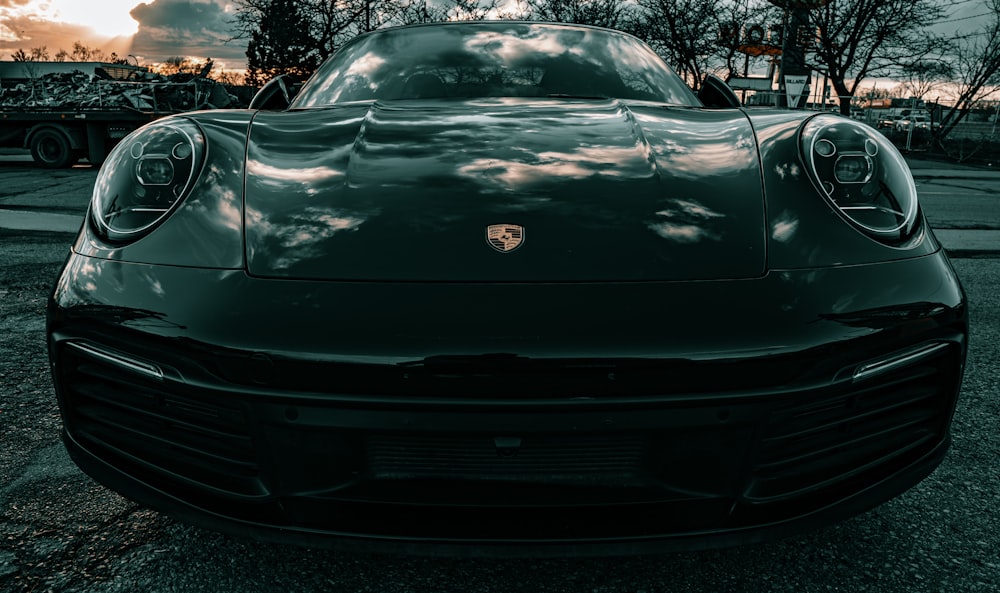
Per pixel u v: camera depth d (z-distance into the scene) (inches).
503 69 103.2
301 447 53.5
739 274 55.4
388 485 53.6
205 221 59.4
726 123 76.1
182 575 65.1
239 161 65.5
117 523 73.2
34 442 90.8
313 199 60.8
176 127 68.1
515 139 71.0
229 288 54.8
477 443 52.2
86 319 58.3
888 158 65.8
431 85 99.3
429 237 56.3
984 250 229.6
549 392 50.6
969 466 86.8
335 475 53.8
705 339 51.7
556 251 55.4
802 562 67.9
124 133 607.2
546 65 104.6
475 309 51.7
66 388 62.4
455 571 66.5
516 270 54.0
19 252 205.2
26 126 607.5
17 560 66.7
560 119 77.5
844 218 60.7
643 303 52.7
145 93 614.9
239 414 53.9
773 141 68.8
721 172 65.0
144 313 55.7
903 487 61.1
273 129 73.0
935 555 68.8
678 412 51.9
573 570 66.8
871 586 64.0
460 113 79.5
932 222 291.4
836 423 56.9
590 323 51.4
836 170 63.8
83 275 59.7
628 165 65.8
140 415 59.6
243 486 55.8
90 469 62.3
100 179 65.4
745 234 58.1
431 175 63.4
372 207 59.5
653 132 73.3
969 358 125.7
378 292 53.0
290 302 53.2
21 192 377.1
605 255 55.4
